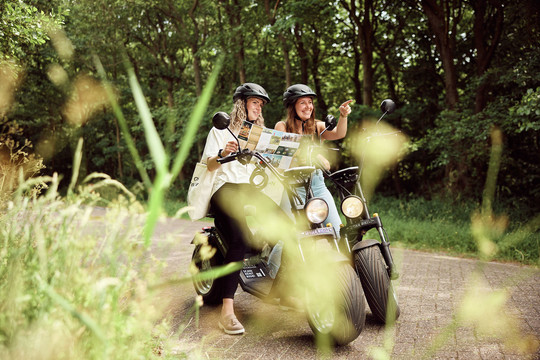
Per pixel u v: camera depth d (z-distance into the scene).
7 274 1.48
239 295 4.82
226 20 21.97
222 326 3.54
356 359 2.93
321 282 3.08
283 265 3.51
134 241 1.43
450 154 11.82
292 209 3.43
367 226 3.59
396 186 17.23
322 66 21.69
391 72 19.23
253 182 3.50
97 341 1.32
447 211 11.23
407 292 4.84
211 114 19.36
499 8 12.52
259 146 3.34
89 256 1.46
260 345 3.23
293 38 17.25
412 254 7.54
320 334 3.12
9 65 5.75
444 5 15.23
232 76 21.94
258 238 4.00
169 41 26.38
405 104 18.58
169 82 26.09
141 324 1.53
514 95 11.09
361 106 16.34
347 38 19.41
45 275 1.32
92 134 26.80
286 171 3.35
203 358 2.69
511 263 6.56
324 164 3.80
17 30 6.11
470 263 6.65
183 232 10.05
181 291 4.80
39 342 1.23
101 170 29.56
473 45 15.55
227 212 3.72
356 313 3.03
